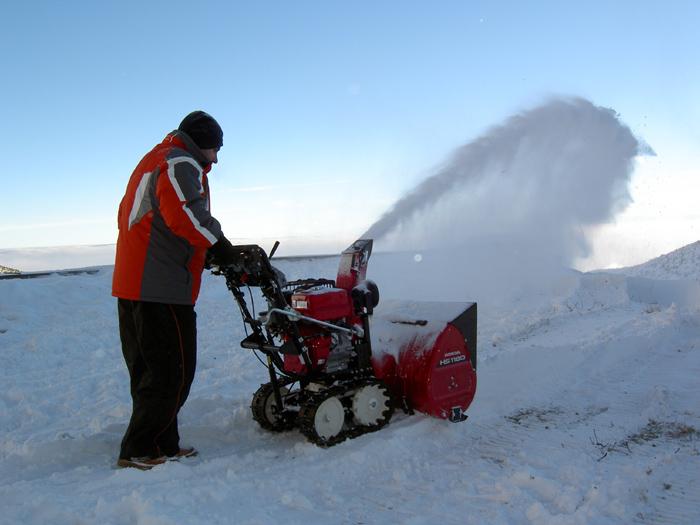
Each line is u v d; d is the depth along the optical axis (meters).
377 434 4.13
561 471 3.48
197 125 3.93
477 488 3.37
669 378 5.43
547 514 2.96
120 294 3.80
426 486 3.43
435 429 4.27
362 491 3.39
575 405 4.86
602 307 9.16
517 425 4.44
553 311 9.01
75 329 8.67
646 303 9.48
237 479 3.46
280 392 4.51
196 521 2.86
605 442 4.02
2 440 4.67
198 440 4.25
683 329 7.17
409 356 4.42
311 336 4.13
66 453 4.02
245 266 3.82
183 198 3.62
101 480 3.49
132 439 3.82
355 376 4.27
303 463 3.72
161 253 3.76
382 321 4.81
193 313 3.96
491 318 8.88
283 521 2.97
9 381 6.38
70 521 2.98
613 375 5.62
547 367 5.82
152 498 3.06
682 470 3.54
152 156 3.81
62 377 6.55
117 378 6.42
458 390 4.41
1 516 3.00
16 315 9.11
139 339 3.80
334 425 4.02
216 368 6.66
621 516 2.98
